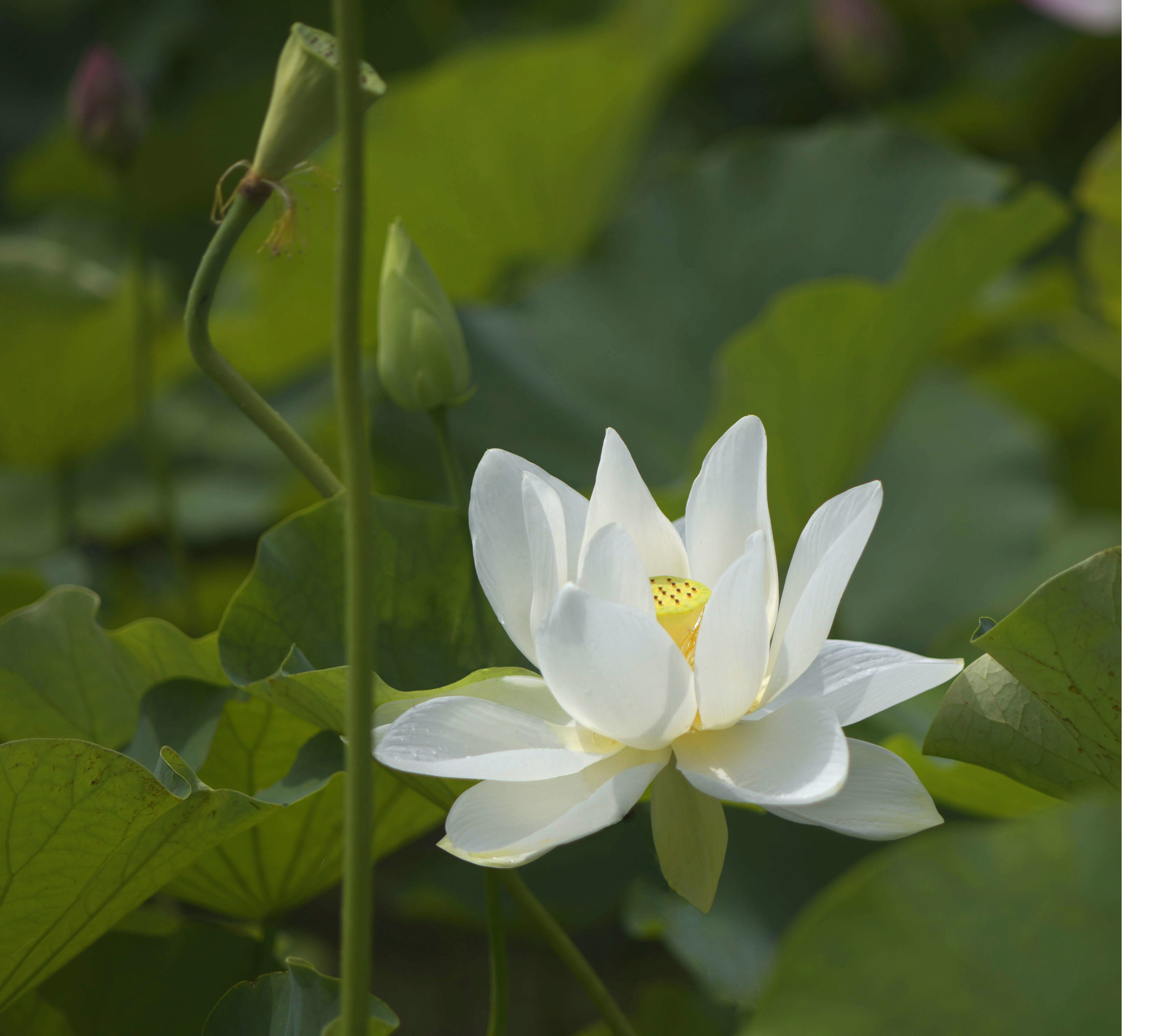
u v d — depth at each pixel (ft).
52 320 14.49
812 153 18.10
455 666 11.35
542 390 15.79
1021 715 11.04
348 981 10.61
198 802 10.98
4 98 27.27
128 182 12.61
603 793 10.84
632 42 18.47
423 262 11.37
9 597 12.21
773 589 11.02
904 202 17.28
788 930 11.94
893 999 10.64
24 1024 11.22
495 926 11.23
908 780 10.89
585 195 18.29
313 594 11.33
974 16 24.61
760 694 10.96
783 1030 10.64
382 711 11.01
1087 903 10.63
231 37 25.99
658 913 11.99
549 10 26.68
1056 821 10.66
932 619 15.39
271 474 19.44
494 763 10.83
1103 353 16.98
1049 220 12.74
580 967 11.18
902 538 16.52
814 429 12.73
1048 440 17.94
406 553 11.38
